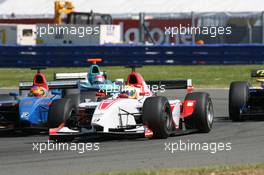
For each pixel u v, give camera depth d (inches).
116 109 1510.8
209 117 1712.6
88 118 1604.3
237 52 4185.5
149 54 4261.8
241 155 1309.1
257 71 1946.4
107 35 5383.9
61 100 1587.1
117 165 1203.9
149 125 1512.1
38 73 1846.7
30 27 6038.4
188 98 1692.9
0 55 4394.7
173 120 1635.1
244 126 1818.4
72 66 4328.3
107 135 1642.5
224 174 1064.2
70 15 5935.0
